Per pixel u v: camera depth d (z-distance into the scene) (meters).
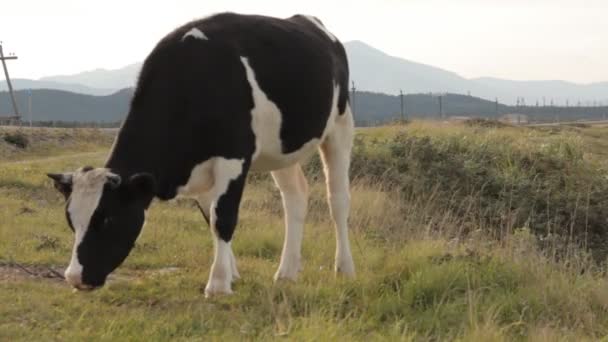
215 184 7.35
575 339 6.40
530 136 23.73
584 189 16.78
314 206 13.66
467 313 6.69
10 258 8.95
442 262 8.14
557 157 19.27
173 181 7.30
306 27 8.73
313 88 8.04
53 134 33.47
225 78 7.29
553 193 16.06
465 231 12.98
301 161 8.54
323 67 8.28
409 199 15.48
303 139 8.07
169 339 6.04
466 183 16.12
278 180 8.64
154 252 9.67
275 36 7.85
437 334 6.45
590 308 7.37
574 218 13.48
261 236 10.63
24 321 6.41
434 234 11.63
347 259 8.62
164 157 7.17
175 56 7.34
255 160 7.88
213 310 6.86
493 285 7.56
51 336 5.99
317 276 8.38
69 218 6.58
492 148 19.77
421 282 7.39
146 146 7.13
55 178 6.69
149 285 7.72
